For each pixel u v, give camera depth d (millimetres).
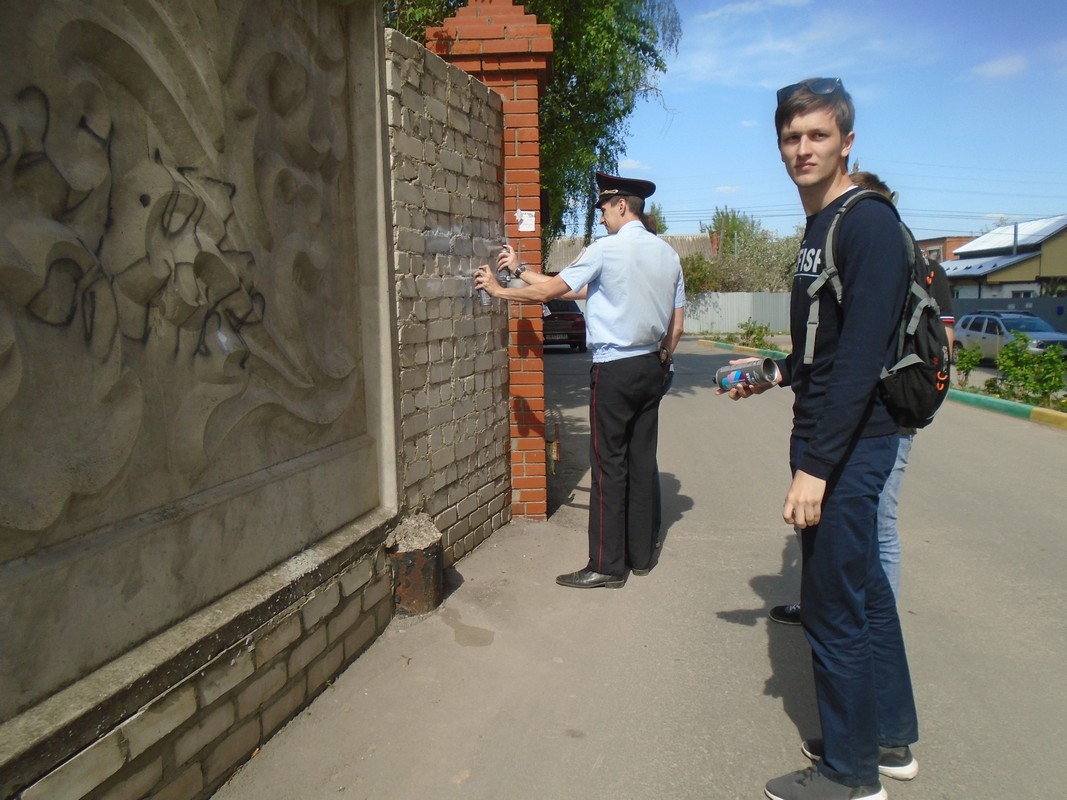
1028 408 10391
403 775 2594
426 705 3018
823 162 2432
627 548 4504
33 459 1822
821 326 2436
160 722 2156
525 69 5004
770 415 10562
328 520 3191
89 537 2016
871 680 2438
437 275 4113
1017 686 3260
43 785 1780
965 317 23250
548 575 4359
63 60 1898
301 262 2984
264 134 2730
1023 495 6281
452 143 4266
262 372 2744
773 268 47094
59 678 1897
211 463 2488
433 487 4141
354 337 3457
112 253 2055
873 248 2268
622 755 2742
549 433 6379
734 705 3082
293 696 2867
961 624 3855
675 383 14852
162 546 2240
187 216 2328
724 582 4367
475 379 4641
